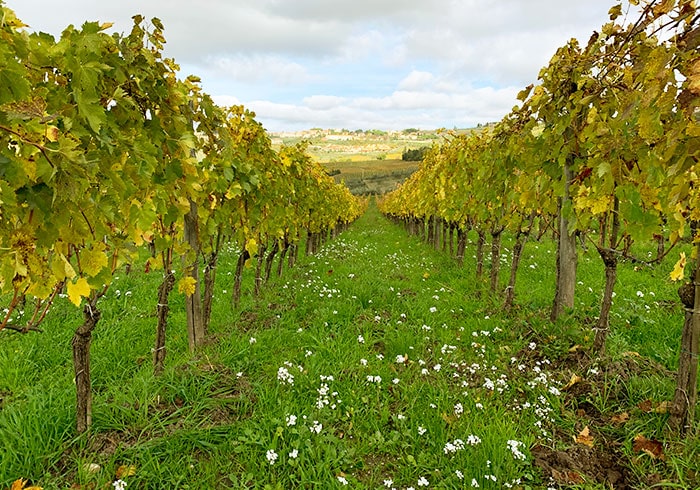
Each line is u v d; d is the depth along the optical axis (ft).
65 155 5.60
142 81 9.70
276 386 11.70
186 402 10.94
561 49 14.03
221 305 20.10
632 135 9.86
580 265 27.68
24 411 9.86
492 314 18.60
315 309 19.01
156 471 8.45
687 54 7.20
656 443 9.47
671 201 8.21
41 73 6.79
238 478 8.64
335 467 8.89
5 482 7.93
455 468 8.86
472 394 11.80
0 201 5.07
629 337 15.43
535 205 16.42
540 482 8.75
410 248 45.39
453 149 28.43
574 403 11.61
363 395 11.61
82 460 8.48
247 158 19.24
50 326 15.89
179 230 13.29
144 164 9.10
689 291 9.53
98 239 7.07
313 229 37.11
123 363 13.76
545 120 15.14
